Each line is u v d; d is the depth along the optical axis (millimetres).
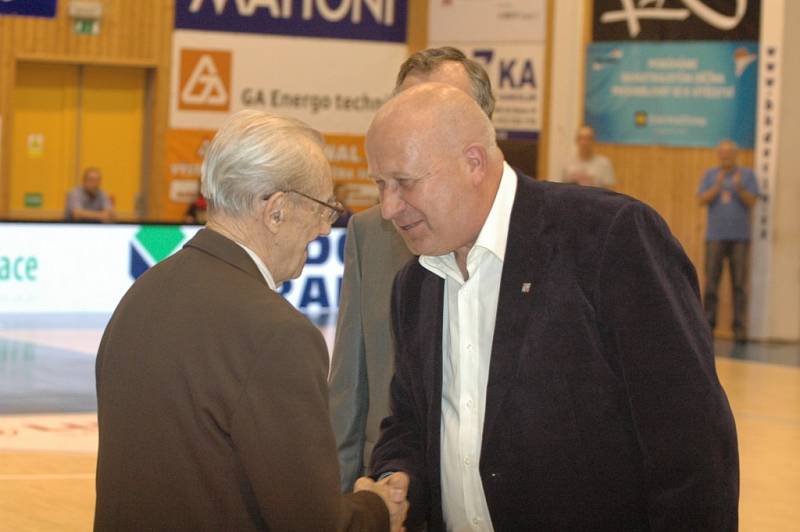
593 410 2635
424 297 2895
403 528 2887
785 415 9266
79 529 5914
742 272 13367
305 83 17109
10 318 12625
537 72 15844
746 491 6984
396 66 17562
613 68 14836
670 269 2641
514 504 2684
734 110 13836
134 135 16641
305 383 2348
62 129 16266
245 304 2408
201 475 2365
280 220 2514
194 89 16531
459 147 2615
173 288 2475
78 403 8898
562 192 2742
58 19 15797
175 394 2389
